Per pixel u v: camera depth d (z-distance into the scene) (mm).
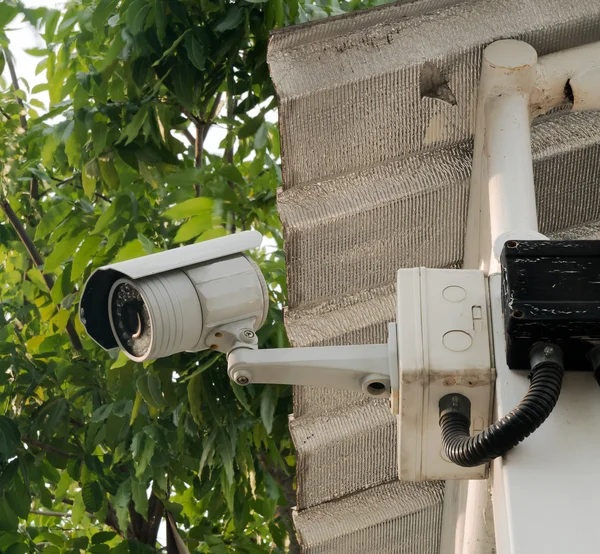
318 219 2748
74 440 4836
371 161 2736
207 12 4262
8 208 5305
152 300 2021
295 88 2590
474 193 2688
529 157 2457
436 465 2078
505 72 2553
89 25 4805
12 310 5559
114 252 4477
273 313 4188
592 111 2793
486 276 2061
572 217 2949
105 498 4547
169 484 5094
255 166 4805
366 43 2615
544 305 1762
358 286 2883
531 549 1623
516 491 1690
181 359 4270
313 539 3256
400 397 1970
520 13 2623
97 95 4621
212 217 4094
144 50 4398
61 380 4715
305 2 4496
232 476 4117
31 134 5082
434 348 1938
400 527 3279
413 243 2854
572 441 1738
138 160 4602
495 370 1898
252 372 2061
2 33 5156
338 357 2059
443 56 2613
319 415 3014
